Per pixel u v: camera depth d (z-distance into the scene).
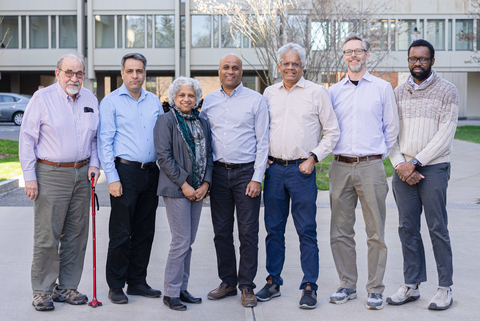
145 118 3.79
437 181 3.61
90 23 25.19
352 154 3.70
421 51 3.62
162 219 6.62
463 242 5.36
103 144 3.66
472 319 3.37
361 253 4.97
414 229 3.73
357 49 3.66
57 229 3.59
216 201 3.85
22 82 30.42
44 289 3.55
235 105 3.75
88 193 3.73
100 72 26.30
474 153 13.16
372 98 3.69
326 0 10.70
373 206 3.67
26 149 3.48
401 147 3.77
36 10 25.62
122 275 3.73
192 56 24.95
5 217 6.49
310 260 3.70
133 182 3.71
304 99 3.72
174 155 3.64
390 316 3.43
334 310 3.56
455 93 3.60
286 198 3.86
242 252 3.77
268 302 3.74
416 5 24.88
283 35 10.70
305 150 3.74
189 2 24.67
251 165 3.77
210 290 4.02
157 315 3.46
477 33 21.50
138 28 25.34
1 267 4.47
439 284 3.60
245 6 11.20
